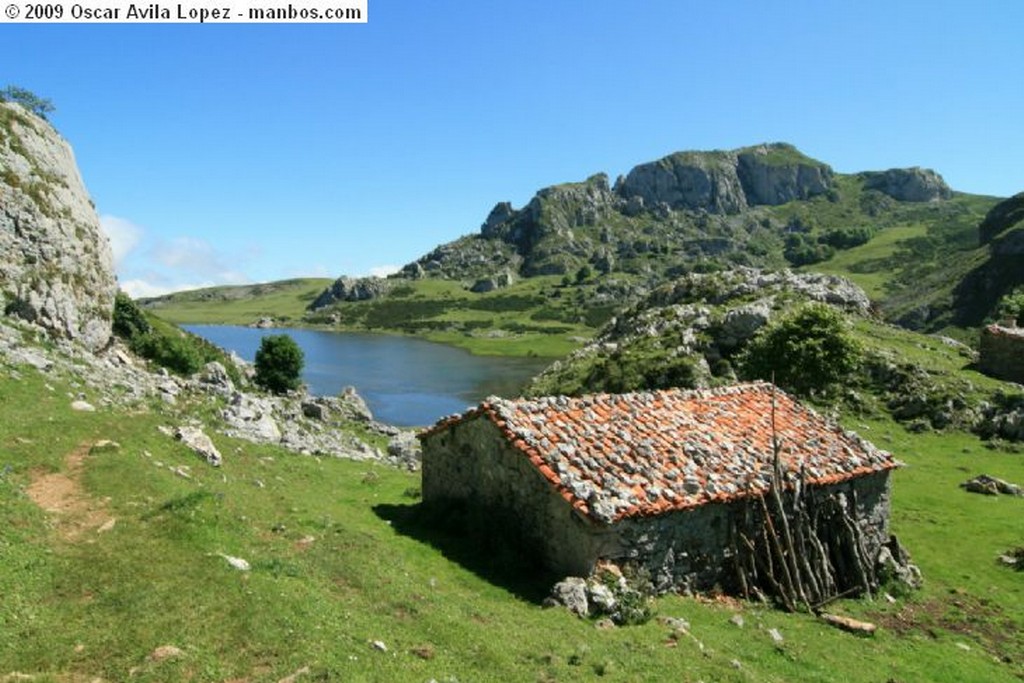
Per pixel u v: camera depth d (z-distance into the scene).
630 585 18.47
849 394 56.91
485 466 22.22
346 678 11.65
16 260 42.78
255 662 11.85
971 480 38.44
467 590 17.94
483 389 105.81
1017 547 29.19
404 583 16.81
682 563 20.02
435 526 23.09
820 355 54.44
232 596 13.59
